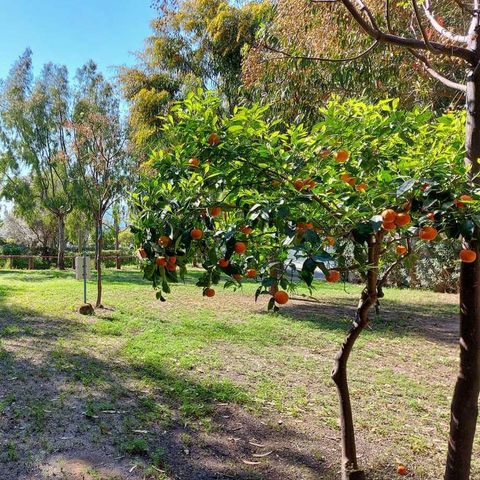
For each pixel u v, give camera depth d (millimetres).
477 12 2137
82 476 2584
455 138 2051
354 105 2033
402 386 4488
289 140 2066
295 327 6766
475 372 2105
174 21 10227
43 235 23328
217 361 4863
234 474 2746
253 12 8852
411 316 8297
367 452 3105
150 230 1830
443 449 3215
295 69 5309
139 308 7738
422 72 4301
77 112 15180
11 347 5023
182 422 3348
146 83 11172
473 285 2064
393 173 1742
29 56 18156
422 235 1573
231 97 9750
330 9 4363
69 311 7227
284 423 3457
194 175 1804
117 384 3990
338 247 1799
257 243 1900
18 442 2906
